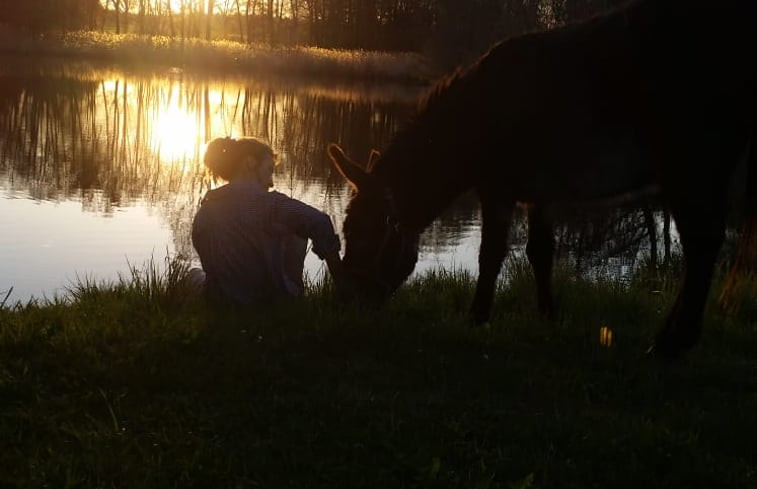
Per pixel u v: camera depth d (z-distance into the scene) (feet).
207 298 16.33
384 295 16.33
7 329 13.76
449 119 16.28
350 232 16.05
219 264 16.02
